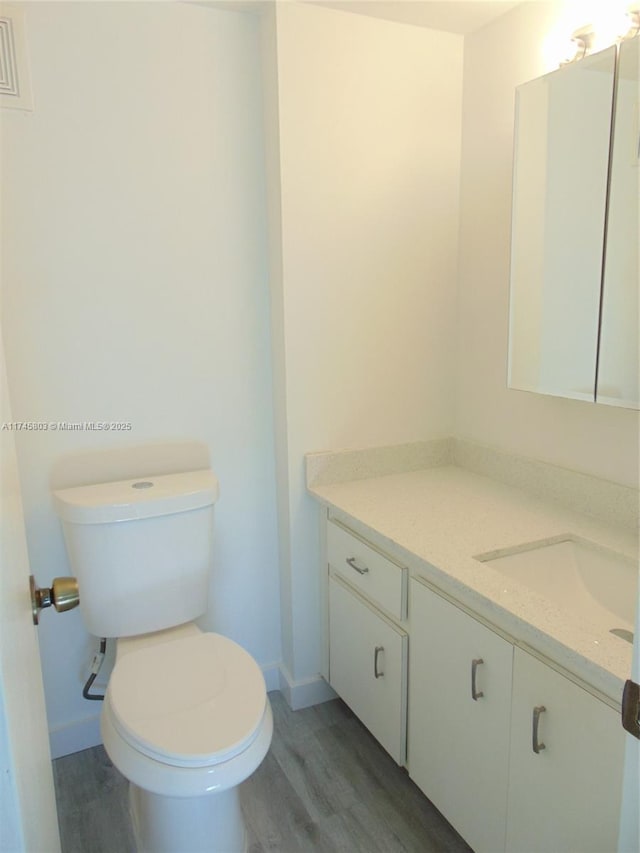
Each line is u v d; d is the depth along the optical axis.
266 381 2.02
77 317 1.73
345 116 1.83
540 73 1.69
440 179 2.02
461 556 1.43
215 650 1.59
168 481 1.80
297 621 2.08
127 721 1.33
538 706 1.17
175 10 1.70
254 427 2.03
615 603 1.43
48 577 1.82
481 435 2.09
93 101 1.65
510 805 1.28
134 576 1.70
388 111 1.89
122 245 1.75
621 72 1.39
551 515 1.69
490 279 1.97
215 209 1.85
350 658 1.90
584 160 1.50
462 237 2.07
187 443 1.94
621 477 1.60
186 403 1.92
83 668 1.91
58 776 1.84
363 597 1.79
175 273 1.83
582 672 1.07
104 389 1.80
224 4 1.71
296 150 1.79
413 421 2.14
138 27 1.66
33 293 1.67
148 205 1.76
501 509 1.75
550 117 1.58
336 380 1.98
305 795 1.74
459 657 1.39
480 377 2.07
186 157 1.78
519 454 1.93
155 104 1.72
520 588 1.27
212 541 1.85
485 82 1.89
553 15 1.63
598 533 1.55
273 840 1.60
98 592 1.68
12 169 1.59
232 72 1.79
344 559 1.86
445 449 2.19
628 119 1.39
